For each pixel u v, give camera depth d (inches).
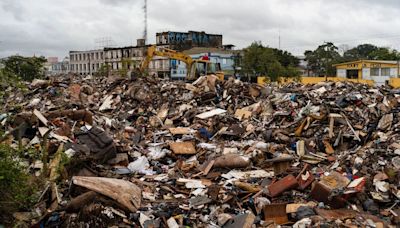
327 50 2598.4
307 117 672.4
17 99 948.6
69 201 356.2
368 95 776.3
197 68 1355.8
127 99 1013.2
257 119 785.6
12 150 345.7
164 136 716.7
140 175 502.9
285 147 614.9
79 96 1065.5
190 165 538.3
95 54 3818.9
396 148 530.3
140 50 3164.4
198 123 786.8
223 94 951.6
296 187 430.6
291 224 366.6
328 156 575.2
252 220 355.9
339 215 376.8
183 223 358.0
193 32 3353.8
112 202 360.8
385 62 1947.6
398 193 421.4
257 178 480.1
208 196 415.2
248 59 1953.7
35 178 383.2
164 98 980.6
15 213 329.7
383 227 357.4
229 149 601.3
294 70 1916.8
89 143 529.7
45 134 538.0
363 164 489.4
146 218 356.5
